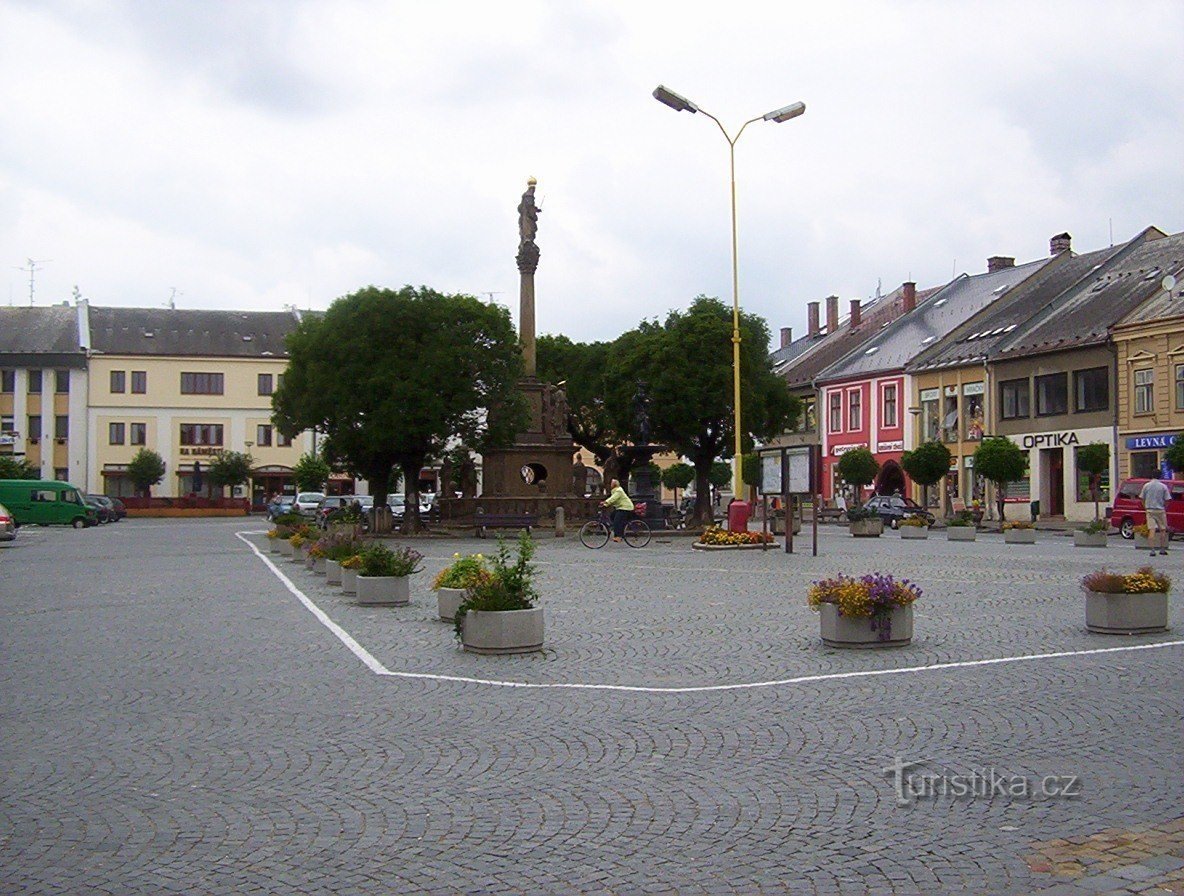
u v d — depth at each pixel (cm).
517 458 4662
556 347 6044
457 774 785
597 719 949
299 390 4553
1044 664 1178
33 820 694
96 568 2827
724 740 870
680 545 3575
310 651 1352
